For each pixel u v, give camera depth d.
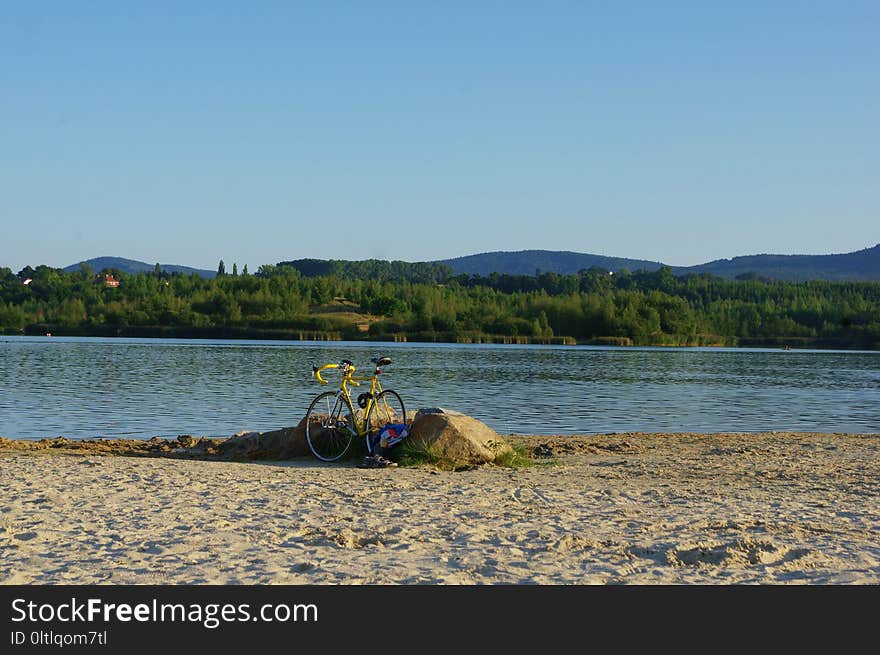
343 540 7.80
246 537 7.91
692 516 9.20
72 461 12.85
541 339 170.12
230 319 178.50
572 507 9.72
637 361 87.19
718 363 86.94
